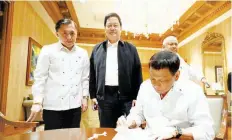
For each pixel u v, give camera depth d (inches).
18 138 41.0
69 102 72.7
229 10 184.9
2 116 53.4
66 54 76.8
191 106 45.4
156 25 263.3
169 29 270.8
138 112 53.9
